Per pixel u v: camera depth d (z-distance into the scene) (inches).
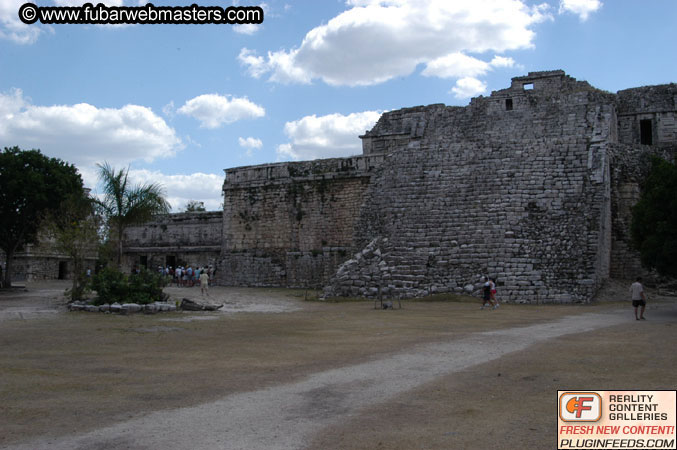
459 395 339.9
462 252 1117.1
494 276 1058.1
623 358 451.2
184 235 1959.9
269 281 1614.2
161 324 678.5
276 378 386.0
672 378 376.8
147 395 337.4
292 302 1055.0
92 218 1016.2
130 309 794.8
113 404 316.5
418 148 1398.9
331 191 1552.7
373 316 801.6
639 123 1507.1
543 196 1162.0
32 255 1863.9
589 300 997.8
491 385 364.5
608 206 1225.4
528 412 303.4
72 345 517.3
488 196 1198.3
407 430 272.7
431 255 1129.4
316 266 1542.8
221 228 1894.7
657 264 863.7
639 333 604.4
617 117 1515.7
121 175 1040.2
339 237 1526.8
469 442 255.4
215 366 427.2
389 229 1235.2
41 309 840.9
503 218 1144.8
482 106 1466.5
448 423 284.2
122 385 362.3
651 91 1505.9
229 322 714.2
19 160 1301.7
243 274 1663.4
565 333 609.3
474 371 406.9
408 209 1261.1
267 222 1652.3
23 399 325.1
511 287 1032.2
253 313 840.3
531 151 1262.3
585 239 1071.6
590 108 1330.0
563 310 890.7
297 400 327.6
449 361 446.6
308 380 379.9
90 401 322.3
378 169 1433.3
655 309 900.6
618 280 1195.3
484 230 1140.5
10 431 267.3
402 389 354.6
